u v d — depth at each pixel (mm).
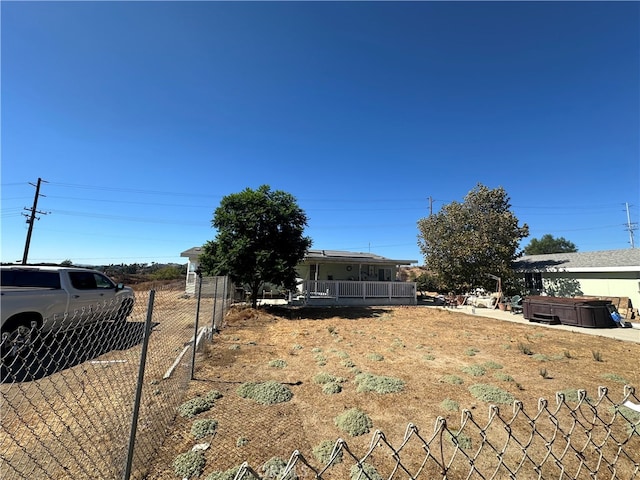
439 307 15852
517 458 2809
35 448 2668
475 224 18453
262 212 12164
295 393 4246
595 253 17172
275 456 2766
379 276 22125
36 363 4930
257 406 3797
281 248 12625
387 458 2785
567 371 5355
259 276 11914
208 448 2855
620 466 2682
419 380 4832
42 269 6152
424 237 19875
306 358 5949
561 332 9148
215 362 5516
